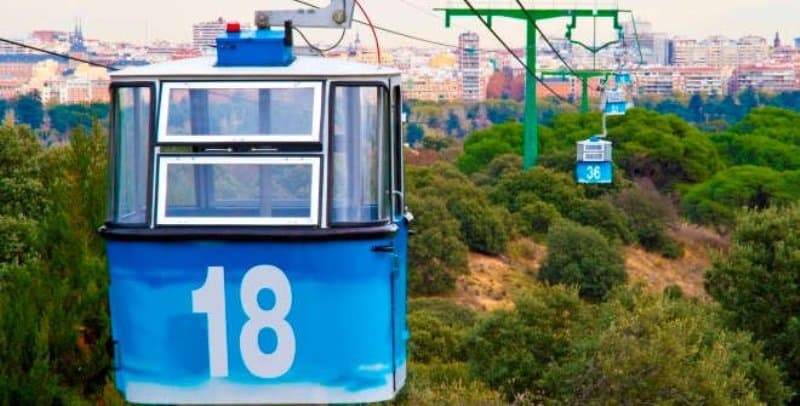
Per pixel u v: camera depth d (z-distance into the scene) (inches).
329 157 676.1
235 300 682.2
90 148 1349.7
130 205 685.9
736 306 2464.3
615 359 1784.0
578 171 3624.5
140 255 682.2
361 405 741.3
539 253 5561.0
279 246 676.1
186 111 682.2
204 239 676.7
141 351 693.3
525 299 2278.5
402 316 729.6
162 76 682.8
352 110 681.6
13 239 2143.2
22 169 2571.4
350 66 697.6
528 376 2220.7
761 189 7224.4
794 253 2420.0
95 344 1213.7
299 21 746.8
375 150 684.7
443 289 4768.7
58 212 1289.4
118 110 685.9
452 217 5068.9
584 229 5152.6
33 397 1130.7
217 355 687.7
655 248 6186.0
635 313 1910.7
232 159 677.3
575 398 1825.8
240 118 680.4
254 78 679.1
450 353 2829.7
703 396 1782.7
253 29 717.3
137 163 684.7
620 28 4982.8
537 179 6151.6
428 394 1830.7
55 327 1200.2
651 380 1768.0
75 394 1167.6
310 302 681.0
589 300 4972.9
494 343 2273.6
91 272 1252.5
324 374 687.1
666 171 7844.5
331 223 677.3
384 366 694.5
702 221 7081.7
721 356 1942.7
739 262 2468.0
